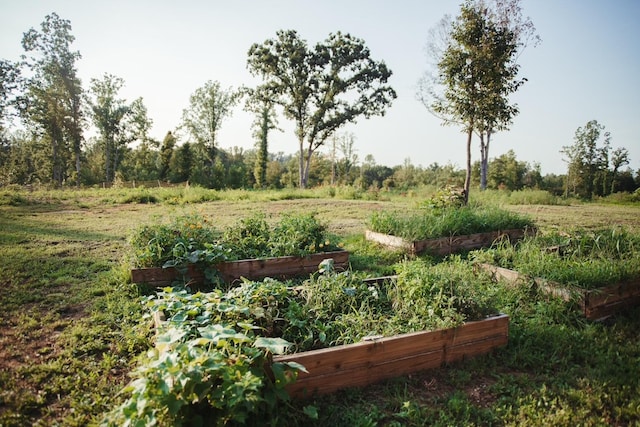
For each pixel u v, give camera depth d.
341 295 3.43
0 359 2.80
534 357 2.93
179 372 1.83
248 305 2.90
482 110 9.67
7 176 34.50
